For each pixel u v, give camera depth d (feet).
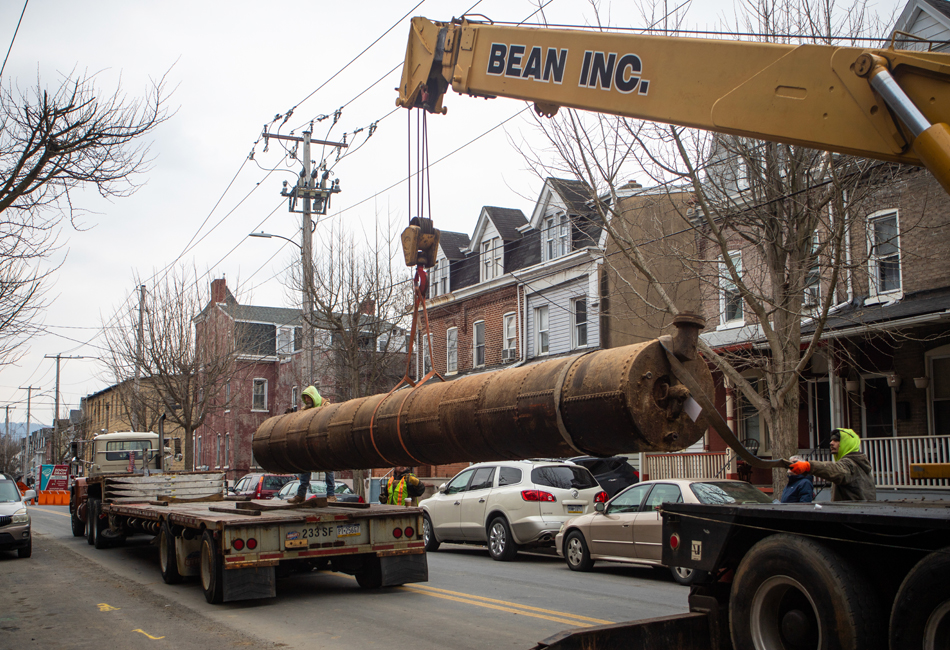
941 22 50.93
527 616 27.89
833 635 15.21
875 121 15.28
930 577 13.79
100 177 40.98
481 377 21.22
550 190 89.10
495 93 21.81
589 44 20.02
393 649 23.09
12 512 46.98
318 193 74.38
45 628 26.89
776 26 38.93
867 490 21.89
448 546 56.13
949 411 51.16
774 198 40.45
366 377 82.02
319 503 36.01
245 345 106.42
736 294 45.55
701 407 16.37
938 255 49.70
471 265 106.42
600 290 79.66
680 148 40.06
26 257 44.96
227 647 23.62
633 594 32.53
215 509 35.45
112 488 49.67
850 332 48.47
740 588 17.35
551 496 44.96
